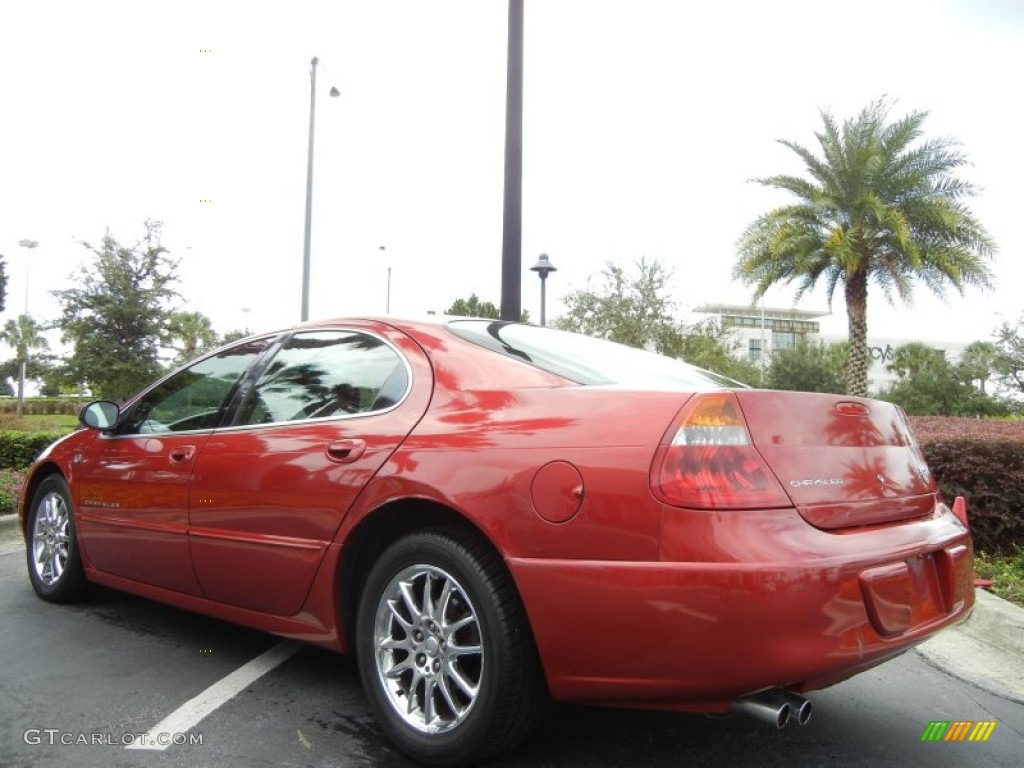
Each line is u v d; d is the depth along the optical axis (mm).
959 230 19250
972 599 2988
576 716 3285
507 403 2912
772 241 20312
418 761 2818
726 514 2369
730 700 2367
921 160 19625
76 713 3193
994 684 3869
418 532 2918
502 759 2885
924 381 33188
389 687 2945
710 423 2469
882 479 2801
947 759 3002
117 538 4195
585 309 27391
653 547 2396
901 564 2570
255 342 4035
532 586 2561
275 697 3396
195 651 3951
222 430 3789
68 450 4695
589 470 2539
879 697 3662
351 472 3104
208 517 3633
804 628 2285
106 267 18297
